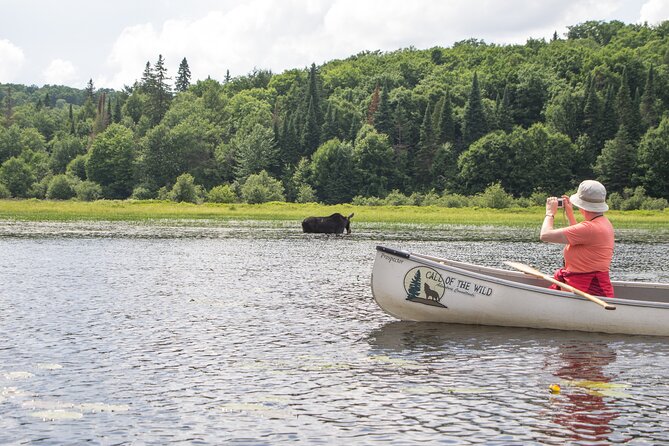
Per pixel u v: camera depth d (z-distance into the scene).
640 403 8.41
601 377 9.59
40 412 7.91
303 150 159.25
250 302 15.55
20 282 18.39
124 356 10.48
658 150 127.75
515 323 12.91
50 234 37.50
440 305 13.11
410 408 8.16
